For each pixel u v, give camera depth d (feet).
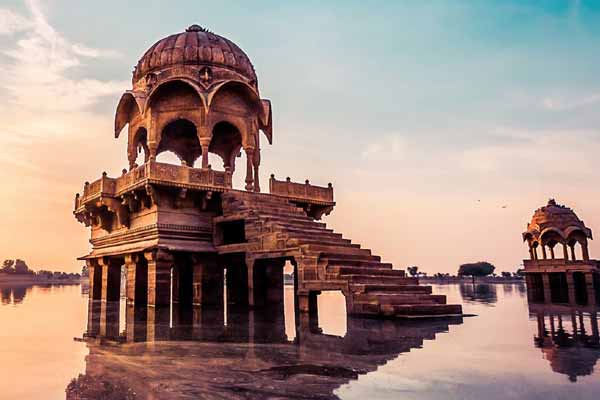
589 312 45.47
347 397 14.33
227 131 84.99
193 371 18.67
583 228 92.07
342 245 51.01
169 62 69.15
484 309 50.52
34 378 17.97
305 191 70.13
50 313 50.78
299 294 44.52
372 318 37.32
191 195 61.05
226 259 64.34
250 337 29.14
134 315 47.37
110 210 66.69
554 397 13.83
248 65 75.05
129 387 16.33
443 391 14.76
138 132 72.95
